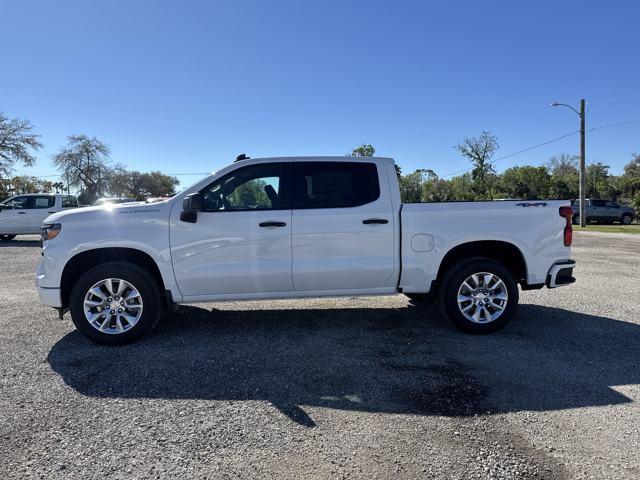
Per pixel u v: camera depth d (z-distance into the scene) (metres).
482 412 3.38
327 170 5.20
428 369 4.19
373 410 3.42
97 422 3.26
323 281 5.11
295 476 2.62
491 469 2.67
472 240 5.18
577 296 7.27
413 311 6.29
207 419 3.30
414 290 5.22
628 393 3.68
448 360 4.42
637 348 4.77
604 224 33.59
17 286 8.41
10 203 17.34
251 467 2.71
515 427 3.15
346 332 5.33
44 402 3.58
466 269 5.14
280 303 6.80
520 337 5.13
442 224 5.17
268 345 4.89
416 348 4.77
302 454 2.85
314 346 4.85
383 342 4.96
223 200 5.05
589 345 4.86
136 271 4.86
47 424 3.23
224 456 2.83
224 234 4.96
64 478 2.61
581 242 17.17
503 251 5.50
